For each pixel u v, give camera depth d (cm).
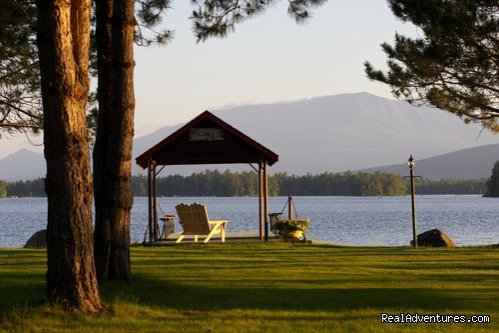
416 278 1873
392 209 13888
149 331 1184
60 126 1297
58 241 1302
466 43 2527
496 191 15462
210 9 2083
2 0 1872
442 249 2845
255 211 12900
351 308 1415
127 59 1719
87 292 1313
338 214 11131
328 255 2519
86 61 1384
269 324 1253
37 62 2533
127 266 1722
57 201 1302
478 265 2216
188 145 3080
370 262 2284
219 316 1323
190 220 3022
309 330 1203
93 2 1967
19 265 2130
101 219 1709
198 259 2322
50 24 1291
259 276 1875
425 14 2462
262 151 3086
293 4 1983
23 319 1230
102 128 1739
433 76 2814
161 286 1664
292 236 3142
